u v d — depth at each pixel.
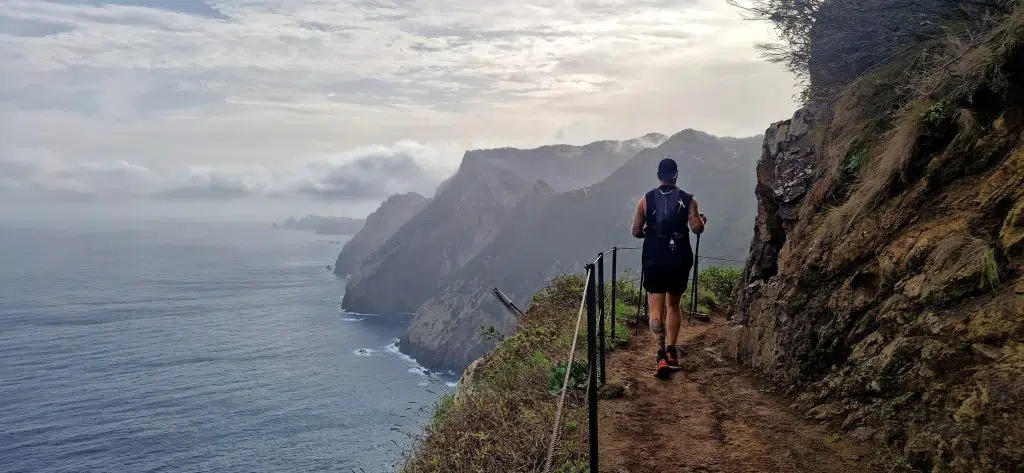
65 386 139.12
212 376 147.50
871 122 6.23
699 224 6.61
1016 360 3.48
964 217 4.36
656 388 6.32
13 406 123.50
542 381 6.66
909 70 6.01
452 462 5.33
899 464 3.98
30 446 100.81
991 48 4.71
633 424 5.36
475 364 9.35
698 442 4.90
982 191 4.34
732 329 7.44
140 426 109.69
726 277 14.02
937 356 4.01
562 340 8.14
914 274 4.55
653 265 6.62
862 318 5.05
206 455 93.12
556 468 4.59
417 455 6.03
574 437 5.13
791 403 5.45
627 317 9.73
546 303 11.04
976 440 3.50
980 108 4.76
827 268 5.70
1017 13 4.55
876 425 4.40
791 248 6.70
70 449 99.25
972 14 5.67
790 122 8.20
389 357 176.62
